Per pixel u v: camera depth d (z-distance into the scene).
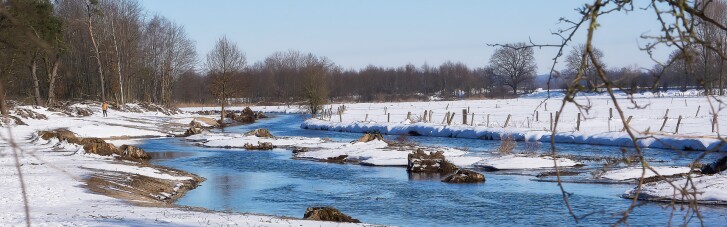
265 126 76.06
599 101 85.56
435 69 178.25
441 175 31.11
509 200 23.27
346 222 17.66
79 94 93.44
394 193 25.56
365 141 45.12
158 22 106.19
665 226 17.88
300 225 16.41
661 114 63.34
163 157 40.56
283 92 148.38
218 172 33.12
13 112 58.47
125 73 86.56
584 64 3.59
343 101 141.12
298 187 27.67
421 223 19.73
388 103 124.56
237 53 83.25
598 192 24.28
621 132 45.41
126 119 69.81
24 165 29.59
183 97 141.88
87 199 21.38
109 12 84.88
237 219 17.34
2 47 45.00
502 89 157.00
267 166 35.62
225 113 96.19
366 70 173.75
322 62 104.81
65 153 36.34
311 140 50.53
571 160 34.03
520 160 33.59
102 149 37.50
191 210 19.84
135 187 25.86
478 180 28.23
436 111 87.56
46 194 21.66
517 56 141.25
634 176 27.03
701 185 21.70
